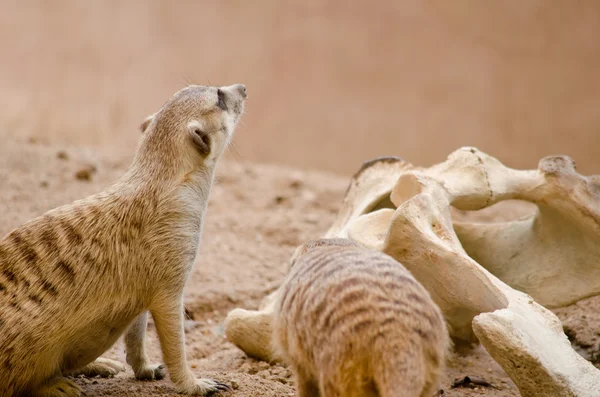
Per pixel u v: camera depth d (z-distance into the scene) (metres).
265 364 9.27
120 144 30.77
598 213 9.07
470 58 34.56
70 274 7.65
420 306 6.11
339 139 34.03
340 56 35.72
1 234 12.16
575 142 31.61
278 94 35.22
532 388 7.17
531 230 9.95
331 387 6.02
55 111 32.19
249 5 36.72
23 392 7.65
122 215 7.93
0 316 7.42
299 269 6.89
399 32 35.50
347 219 10.22
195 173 8.27
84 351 7.99
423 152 33.16
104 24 36.03
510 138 32.56
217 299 11.50
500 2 34.62
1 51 34.56
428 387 6.18
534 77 33.69
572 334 10.11
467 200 9.61
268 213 15.16
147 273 7.92
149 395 7.96
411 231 8.30
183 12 36.56
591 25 33.62
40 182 15.01
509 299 7.60
